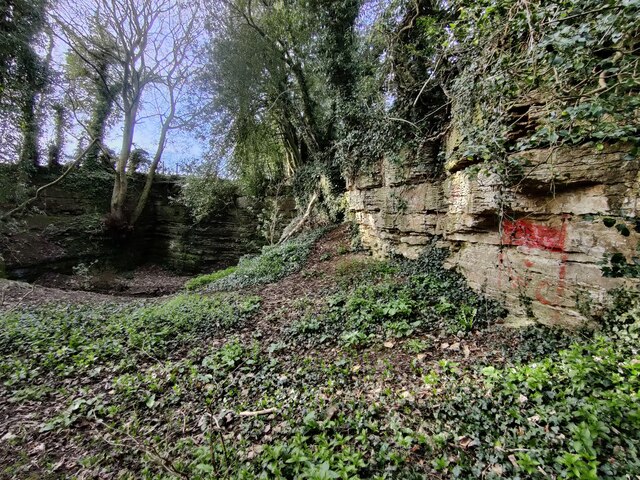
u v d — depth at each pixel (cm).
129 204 1955
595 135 264
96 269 1711
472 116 523
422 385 376
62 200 1700
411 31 706
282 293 871
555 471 232
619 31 248
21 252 1421
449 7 582
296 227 1520
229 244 1908
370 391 381
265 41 1299
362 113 940
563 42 253
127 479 291
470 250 620
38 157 1596
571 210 421
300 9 1121
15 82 1175
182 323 652
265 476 259
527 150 436
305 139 1534
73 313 785
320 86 1341
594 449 237
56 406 410
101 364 513
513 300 511
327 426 318
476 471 246
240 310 728
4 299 912
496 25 377
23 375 471
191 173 1794
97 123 1811
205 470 258
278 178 1827
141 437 346
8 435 356
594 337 379
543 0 339
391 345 480
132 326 647
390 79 774
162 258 2038
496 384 346
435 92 706
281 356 501
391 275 770
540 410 289
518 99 407
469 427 291
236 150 1611
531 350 406
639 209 352
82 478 296
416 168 765
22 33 1142
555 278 445
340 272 902
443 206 714
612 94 244
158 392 426
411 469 257
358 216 1088
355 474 257
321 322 590
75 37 1462
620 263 262
